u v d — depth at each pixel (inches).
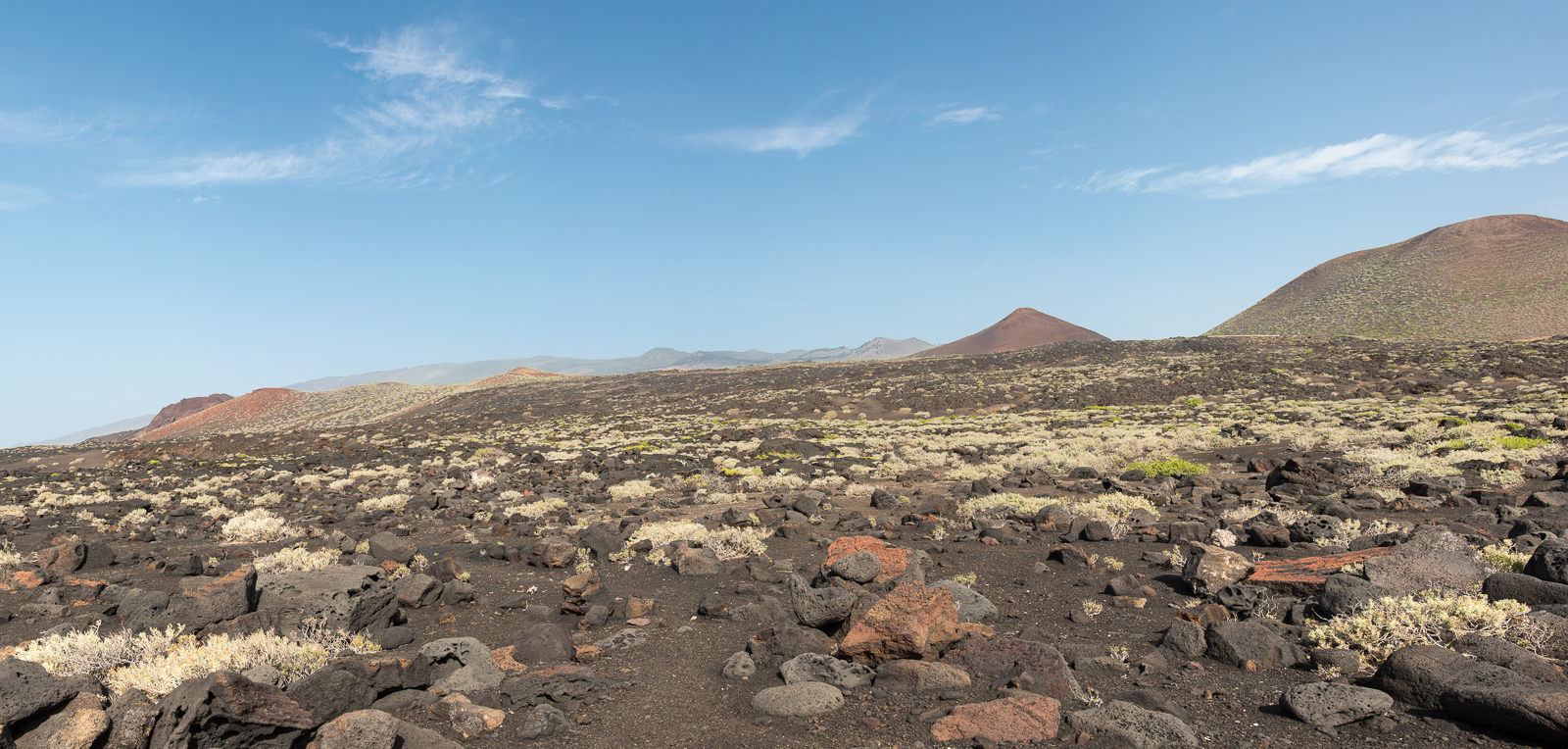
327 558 459.5
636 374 5231.3
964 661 252.4
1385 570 295.6
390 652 289.9
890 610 263.6
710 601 349.4
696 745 206.5
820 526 599.8
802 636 280.1
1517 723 180.4
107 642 272.4
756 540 514.3
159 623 296.4
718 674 265.4
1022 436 1537.9
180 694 186.7
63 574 496.4
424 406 4744.1
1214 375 2667.3
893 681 241.3
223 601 293.3
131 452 2407.7
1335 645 258.7
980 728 205.0
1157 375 2815.0
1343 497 607.2
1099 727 200.1
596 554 505.0
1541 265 5605.3
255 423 5191.9
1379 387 2253.9
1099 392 2568.9
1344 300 6486.2
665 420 2662.4
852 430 1959.9
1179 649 265.1
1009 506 617.9
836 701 228.4
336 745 184.7
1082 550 434.6
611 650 296.7
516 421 3075.8
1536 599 258.2
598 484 975.0
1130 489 696.4
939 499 678.5
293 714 193.3
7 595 419.8
